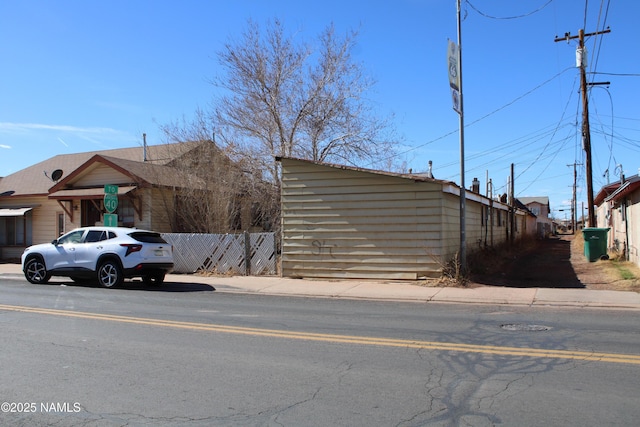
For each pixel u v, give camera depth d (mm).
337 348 7008
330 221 15367
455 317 9562
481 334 7922
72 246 14859
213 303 11516
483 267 17594
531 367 6035
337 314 9938
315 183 15516
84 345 7203
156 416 4590
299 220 15695
